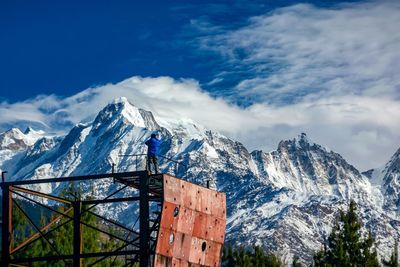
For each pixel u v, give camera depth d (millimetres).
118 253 61281
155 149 63750
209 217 64688
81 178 62938
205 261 64688
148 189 61031
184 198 61844
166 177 60531
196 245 63469
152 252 60156
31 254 85625
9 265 64375
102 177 62125
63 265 86562
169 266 60750
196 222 63312
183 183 62125
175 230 61094
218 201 65812
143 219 60500
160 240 59688
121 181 63531
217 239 65812
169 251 60594
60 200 66125
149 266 60281
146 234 60344
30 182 64125
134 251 60531
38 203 65625
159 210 61562
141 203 60625
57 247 86812
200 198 63781
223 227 66312
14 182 64688
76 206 66125
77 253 65375
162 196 59844
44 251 86375
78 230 65750
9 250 64562
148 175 61094
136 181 64312
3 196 64750
